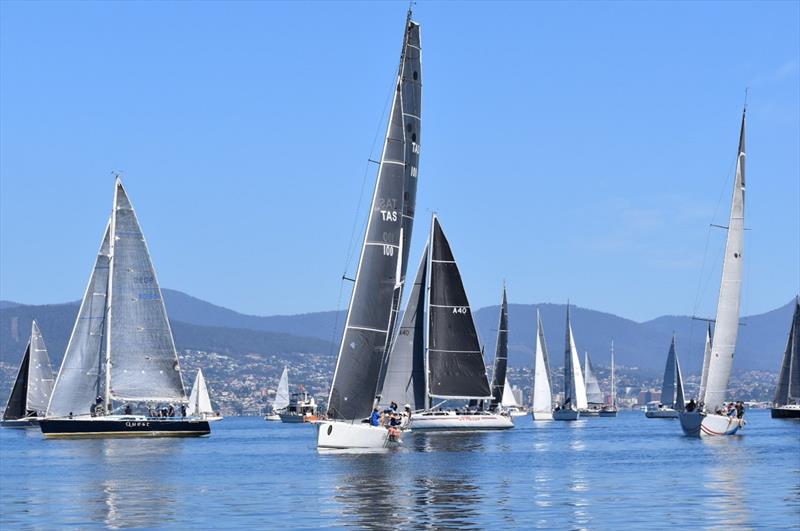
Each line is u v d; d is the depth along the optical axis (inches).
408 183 3056.1
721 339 3617.1
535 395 7426.2
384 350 2716.5
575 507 1633.9
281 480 2118.6
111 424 3806.6
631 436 4190.5
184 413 3961.6
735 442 3390.7
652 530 1390.3
